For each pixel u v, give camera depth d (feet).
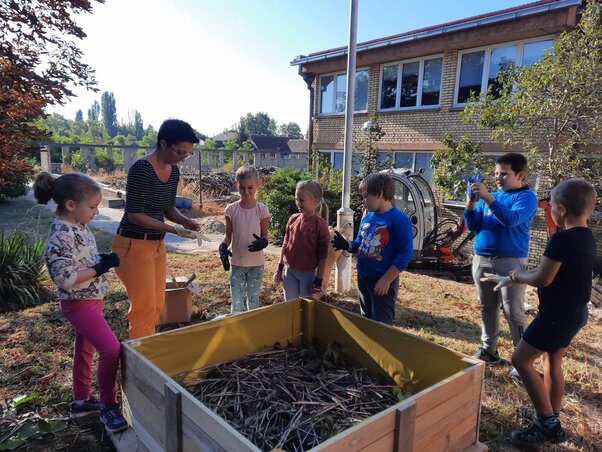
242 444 4.88
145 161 9.41
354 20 18.07
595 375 11.49
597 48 22.81
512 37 32.65
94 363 11.41
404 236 10.09
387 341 8.65
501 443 8.61
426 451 6.18
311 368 9.11
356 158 43.19
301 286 12.46
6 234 32.27
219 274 22.24
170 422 6.25
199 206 53.01
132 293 9.71
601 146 23.80
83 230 8.05
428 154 39.37
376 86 42.70
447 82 37.37
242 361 9.28
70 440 8.29
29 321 14.70
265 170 76.33
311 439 6.77
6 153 12.57
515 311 10.93
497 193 11.43
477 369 6.91
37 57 12.75
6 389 10.11
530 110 23.90
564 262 7.74
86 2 12.92
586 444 8.56
